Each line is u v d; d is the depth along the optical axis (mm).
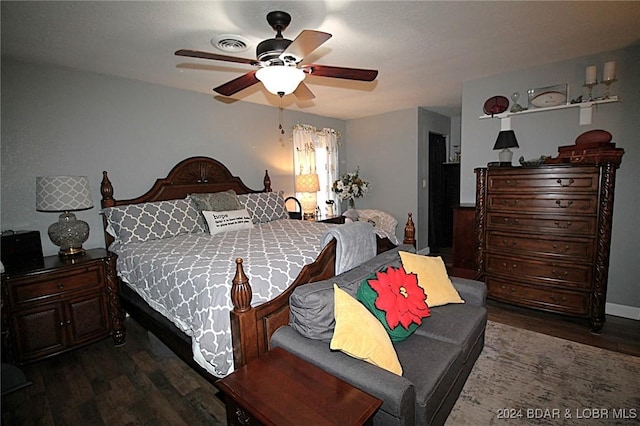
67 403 2002
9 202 2639
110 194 3062
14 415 1908
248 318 1612
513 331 2711
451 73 3322
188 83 3396
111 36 2242
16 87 2641
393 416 1247
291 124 4883
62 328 2430
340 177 5711
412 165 5109
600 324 2650
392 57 2785
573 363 2240
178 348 2090
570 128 3117
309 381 1331
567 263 2771
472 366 2027
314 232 3016
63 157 2881
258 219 3764
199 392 2084
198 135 3795
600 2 1964
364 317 1547
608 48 2768
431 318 2025
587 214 2652
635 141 2834
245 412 1266
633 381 2033
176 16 1977
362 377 1328
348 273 2021
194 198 3328
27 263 2455
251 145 4355
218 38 2291
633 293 2936
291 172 4891
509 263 3078
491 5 1965
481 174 3162
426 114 5238
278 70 1897
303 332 1645
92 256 2656
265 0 1819
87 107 2998
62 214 2676
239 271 1590
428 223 5578
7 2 1779
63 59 2656
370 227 2389
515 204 2990
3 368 1479
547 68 3131
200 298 1764
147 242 2789
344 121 5844
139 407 1957
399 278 1938
